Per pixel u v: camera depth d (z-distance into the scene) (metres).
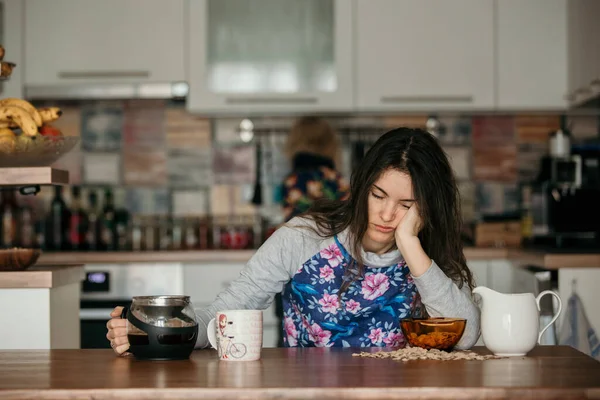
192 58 3.81
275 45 3.82
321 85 3.82
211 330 1.58
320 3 3.83
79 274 2.37
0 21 3.81
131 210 4.20
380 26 3.81
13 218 3.97
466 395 1.19
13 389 1.21
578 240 3.78
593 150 3.82
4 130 2.17
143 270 3.64
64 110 4.21
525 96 3.81
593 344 2.94
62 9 3.82
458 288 1.84
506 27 3.81
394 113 3.97
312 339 1.92
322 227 1.87
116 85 3.82
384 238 1.77
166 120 4.22
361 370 1.35
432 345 1.57
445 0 3.81
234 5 3.83
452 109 3.84
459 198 1.81
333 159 3.68
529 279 3.25
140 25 3.81
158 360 1.50
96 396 1.20
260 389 1.20
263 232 4.16
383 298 1.89
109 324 1.59
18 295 2.12
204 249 3.88
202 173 4.21
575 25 3.67
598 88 3.32
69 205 4.15
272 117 4.19
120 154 4.21
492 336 1.54
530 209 4.17
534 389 1.19
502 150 4.19
